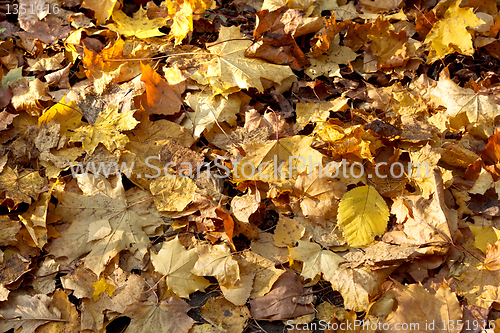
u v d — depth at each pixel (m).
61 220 1.12
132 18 1.29
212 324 1.06
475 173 1.14
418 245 1.08
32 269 1.09
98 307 1.07
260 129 1.16
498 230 1.08
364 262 1.08
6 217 1.10
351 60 1.25
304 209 1.12
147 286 1.08
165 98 1.18
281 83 1.23
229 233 1.09
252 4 1.33
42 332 1.05
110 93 1.19
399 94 1.21
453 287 1.07
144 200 1.13
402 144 1.17
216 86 1.19
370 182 1.14
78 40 1.25
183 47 1.26
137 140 1.16
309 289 1.08
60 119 1.17
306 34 1.26
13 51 1.27
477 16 1.25
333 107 1.20
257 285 1.08
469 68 1.25
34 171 1.14
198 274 1.07
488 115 1.17
